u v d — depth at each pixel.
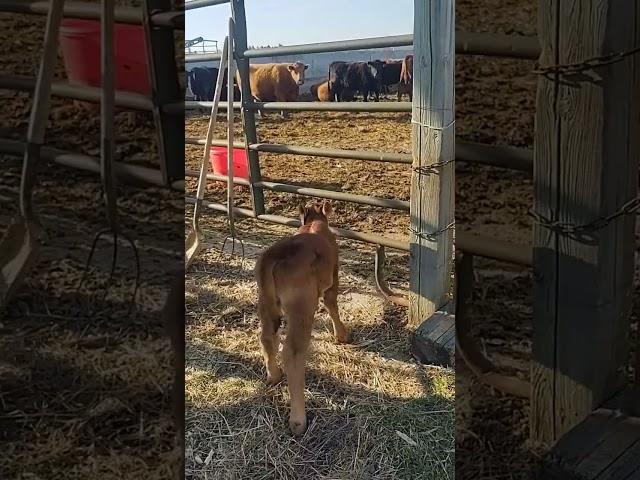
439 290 3.40
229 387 2.89
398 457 2.40
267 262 2.74
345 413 2.68
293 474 2.32
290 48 4.34
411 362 3.13
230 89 3.92
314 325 3.56
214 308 3.79
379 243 3.72
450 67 3.21
